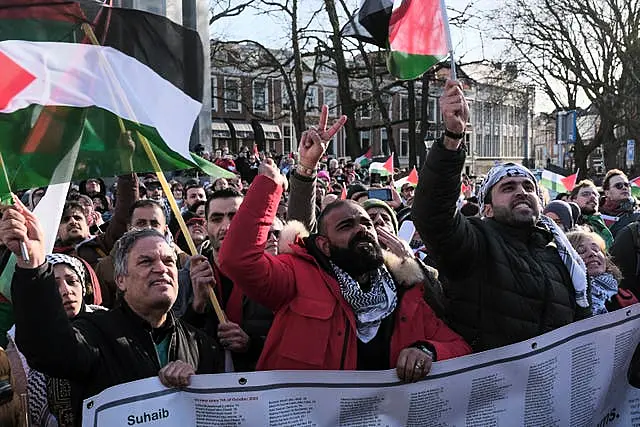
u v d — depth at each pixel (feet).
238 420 8.31
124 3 31.71
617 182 24.17
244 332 10.11
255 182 9.07
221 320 10.08
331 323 9.10
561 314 9.90
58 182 9.16
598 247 13.16
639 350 10.74
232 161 52.16
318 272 9.30
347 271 9.32
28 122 9.15
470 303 9.77
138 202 15.26
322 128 11.28
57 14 9.48
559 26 100.58
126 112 9.34
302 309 9.07
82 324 8.44
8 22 9.17
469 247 9.47
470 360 9.20
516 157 222.89
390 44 11.24
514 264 9.76
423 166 9.23
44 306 7.51
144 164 10.01
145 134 9.51
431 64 10.93
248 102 136.56
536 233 10.57
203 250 13.65
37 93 8.79
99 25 9.78
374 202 13.60
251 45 118.93
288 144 144.87
